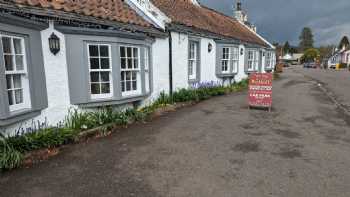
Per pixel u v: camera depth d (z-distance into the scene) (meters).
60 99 6.37
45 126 6.00
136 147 5.55
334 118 8.12
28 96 5.55
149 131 6.66
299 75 28.88
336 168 4.54
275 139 6.06
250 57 19.28
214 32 13.45
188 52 11.69
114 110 7.63
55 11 5.96
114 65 7.27
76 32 6.47
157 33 9.17
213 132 6.57
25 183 4.05
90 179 4.18
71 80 6.57
